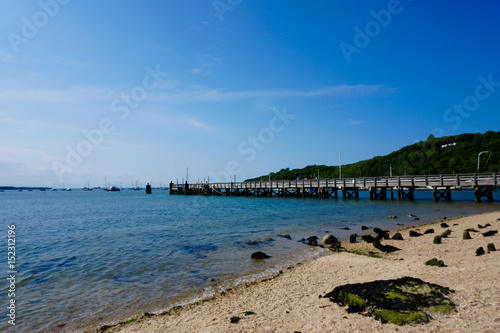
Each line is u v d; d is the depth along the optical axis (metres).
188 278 9.51
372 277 8.01
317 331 5.10
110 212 36.78
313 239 14.63
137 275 9.96
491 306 5.20
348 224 20.97
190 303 7.38
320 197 48.84
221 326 5.70
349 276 8.41
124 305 7.49
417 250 11.27
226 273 9.93
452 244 11.81
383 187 40.44
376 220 22.66
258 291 7.79
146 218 28.36
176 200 64.81
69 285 9.09
